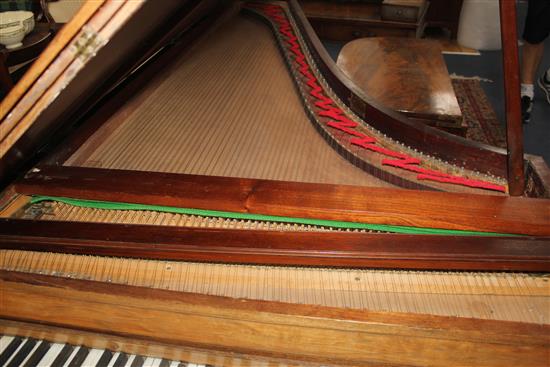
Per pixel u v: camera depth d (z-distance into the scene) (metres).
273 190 1.52
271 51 3.19
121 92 2.37
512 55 1.42
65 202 1.62
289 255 1.32
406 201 1.47
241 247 1.35
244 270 1.47
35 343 1.45
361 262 1.31
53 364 1.39
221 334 1.27
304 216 1.44
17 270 1.43
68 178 1.60
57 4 4.72
